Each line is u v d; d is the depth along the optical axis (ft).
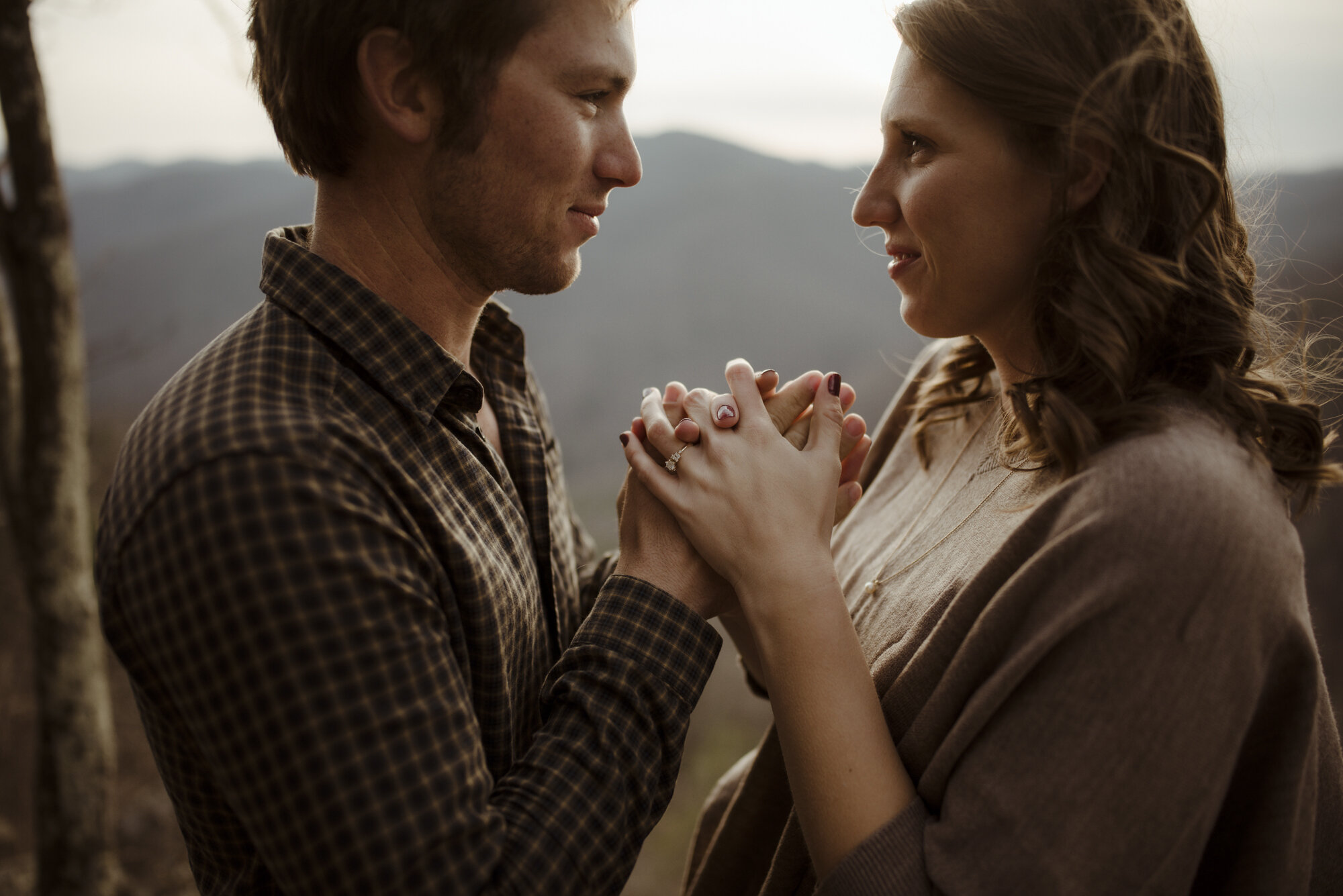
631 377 87.97
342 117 3.25
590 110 3.34
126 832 12.96
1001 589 2.94
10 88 7.01
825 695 3.12
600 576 4.59
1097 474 2.77
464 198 3.28
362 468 2.90
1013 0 3.05
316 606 2.59
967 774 2.83
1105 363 2.86
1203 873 3.06
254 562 2.57
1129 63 2.89
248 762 2.62
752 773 4.13
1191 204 3.05
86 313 91.25
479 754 2.91
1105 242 2.93
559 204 3.36
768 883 3.71
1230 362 3.04
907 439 4.66
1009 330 3.46
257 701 2.58
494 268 3.46
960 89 3.15
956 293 3.36
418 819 2.61
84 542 7.98
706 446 3.50
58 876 7.81
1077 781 2.63
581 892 2.90
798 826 3.65
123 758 16.11
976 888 2.71
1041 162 3.09
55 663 7.75
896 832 2.90
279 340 3.07
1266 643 2.60
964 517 3.69
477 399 3.52
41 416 7.54
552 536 4.14
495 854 2.74
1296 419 2.95
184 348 78.79
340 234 3.44
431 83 3.13
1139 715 2.57
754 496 3.34
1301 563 2.76
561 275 3.54
